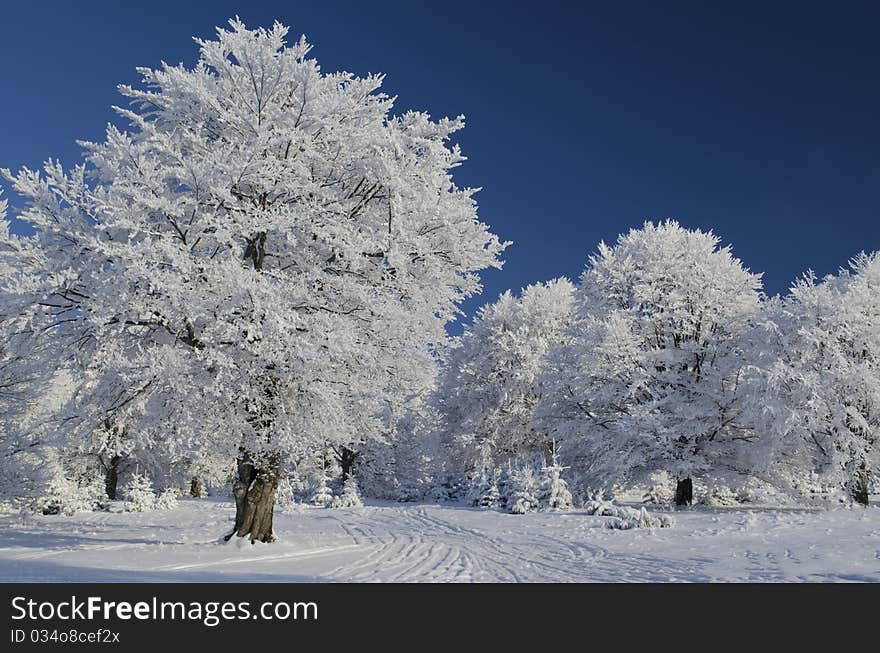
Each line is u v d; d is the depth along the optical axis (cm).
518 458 3089
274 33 1348
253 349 1107
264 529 1345
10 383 1822
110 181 1325
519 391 3341
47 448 1875
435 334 1438
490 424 3375
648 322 2419
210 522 2103
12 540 1476
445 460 4016
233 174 1148
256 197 1339
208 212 1250
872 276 2042
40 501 2427
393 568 1086
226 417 1205
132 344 1271
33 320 1158
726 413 2161
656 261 2484
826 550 979
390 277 1367
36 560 1108
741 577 869
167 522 2109
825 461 1928
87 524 2023
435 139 1470
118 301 1046
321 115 1328
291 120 1333
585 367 2300
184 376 1123
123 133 1122
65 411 1213
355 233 1284
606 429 2372
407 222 1394
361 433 1405
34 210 1154
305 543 1383
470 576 1006
